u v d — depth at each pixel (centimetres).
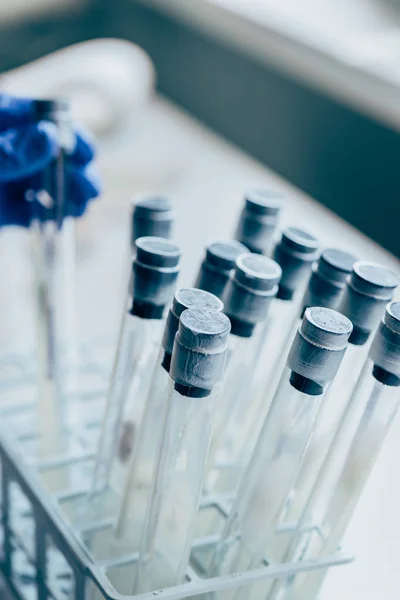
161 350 33
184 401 30
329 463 34
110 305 74
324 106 91
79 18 138
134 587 34
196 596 35
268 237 39
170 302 34
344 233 81
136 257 34
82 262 82
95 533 38
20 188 50
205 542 37
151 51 135
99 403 53
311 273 35
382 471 53
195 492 33
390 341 30
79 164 49
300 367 30
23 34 135
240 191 98
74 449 46
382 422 33
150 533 33
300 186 100
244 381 41
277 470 34
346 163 89
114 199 94
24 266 82
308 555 37
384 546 46
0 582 43
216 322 28
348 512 35
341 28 91
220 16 108
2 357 48
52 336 45
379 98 79
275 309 41
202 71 121
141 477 35
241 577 32
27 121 47
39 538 36
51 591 37
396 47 85
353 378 36
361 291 32
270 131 105
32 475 36
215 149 112
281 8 101
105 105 102
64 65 100
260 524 35
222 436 40
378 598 42
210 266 34
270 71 102
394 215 81
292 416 32
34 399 52
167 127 119
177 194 95
